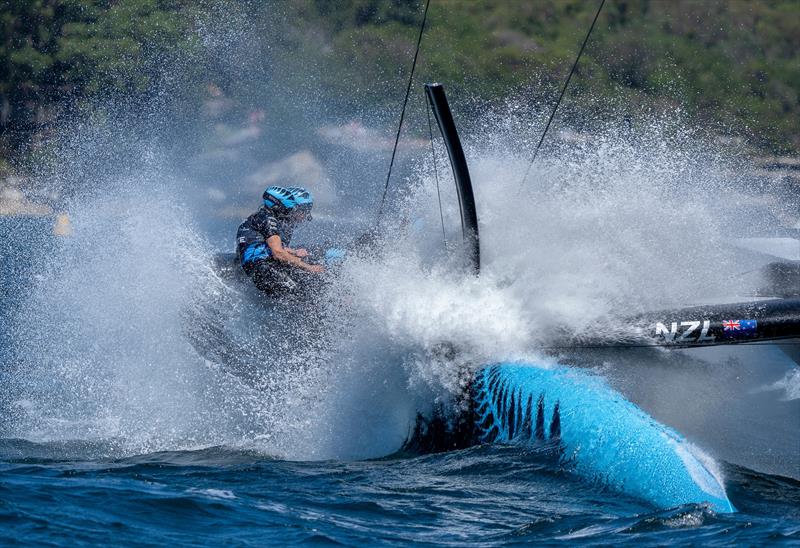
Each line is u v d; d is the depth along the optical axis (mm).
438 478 18062
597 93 84125
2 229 77250
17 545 14078
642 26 88875
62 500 16125
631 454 17156
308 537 14781
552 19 89188
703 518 15172
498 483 17547
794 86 85688
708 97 85875
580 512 15891
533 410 19234
